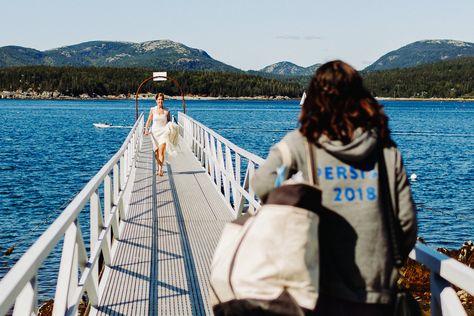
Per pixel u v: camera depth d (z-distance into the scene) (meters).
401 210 2.35
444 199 25.80
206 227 9.16
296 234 2.24
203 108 171.88
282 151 2.36
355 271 2.27
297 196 2.26
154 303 5.59
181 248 7.80
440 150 48.34
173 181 14.42
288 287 2.24
